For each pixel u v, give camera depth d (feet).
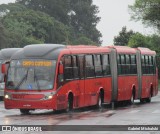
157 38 300.20
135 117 87.04
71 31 555.69
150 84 143.43
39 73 94.68
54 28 503.20
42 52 95.96
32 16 491.72
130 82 128.57
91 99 108.17
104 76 114.42
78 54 103.24
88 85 106.73
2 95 139.95
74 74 100.99
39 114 95.35
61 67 94.84
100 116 89.66
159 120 81.05
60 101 95.55
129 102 130.93
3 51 144.05
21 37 455.63
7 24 473.26
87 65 106.73
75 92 101.04
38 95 93.56
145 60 139.95
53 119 83.66
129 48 130.52
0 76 140.87
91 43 544.62
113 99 119.75
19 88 94.58
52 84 94.02
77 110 107.14
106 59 116.26
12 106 94.89
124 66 125.29
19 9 529.45
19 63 95.86
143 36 300.61
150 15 282.77
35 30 487.61
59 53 96.02
